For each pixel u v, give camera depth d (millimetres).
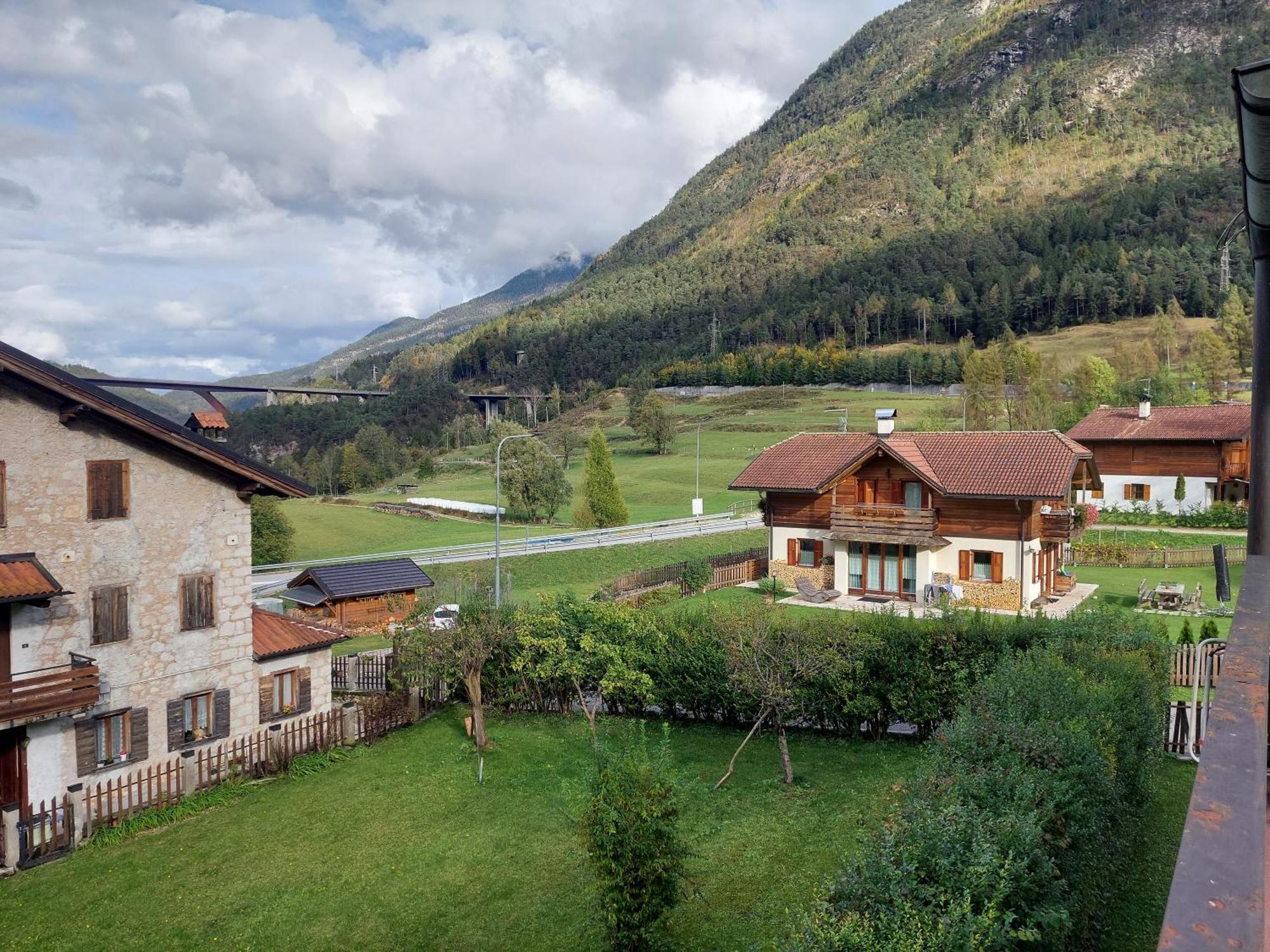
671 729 25078
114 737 21922
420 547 67312
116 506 22031
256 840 19578
